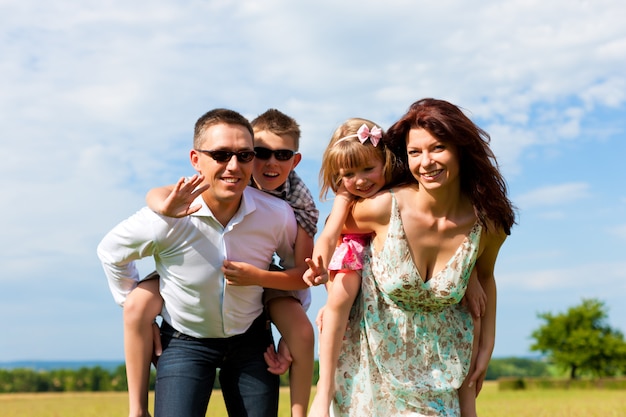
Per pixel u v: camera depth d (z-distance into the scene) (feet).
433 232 14.06
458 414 14.67
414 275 14.03
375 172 14.39
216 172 13.96
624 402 86.07
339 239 15.10
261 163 17.76
